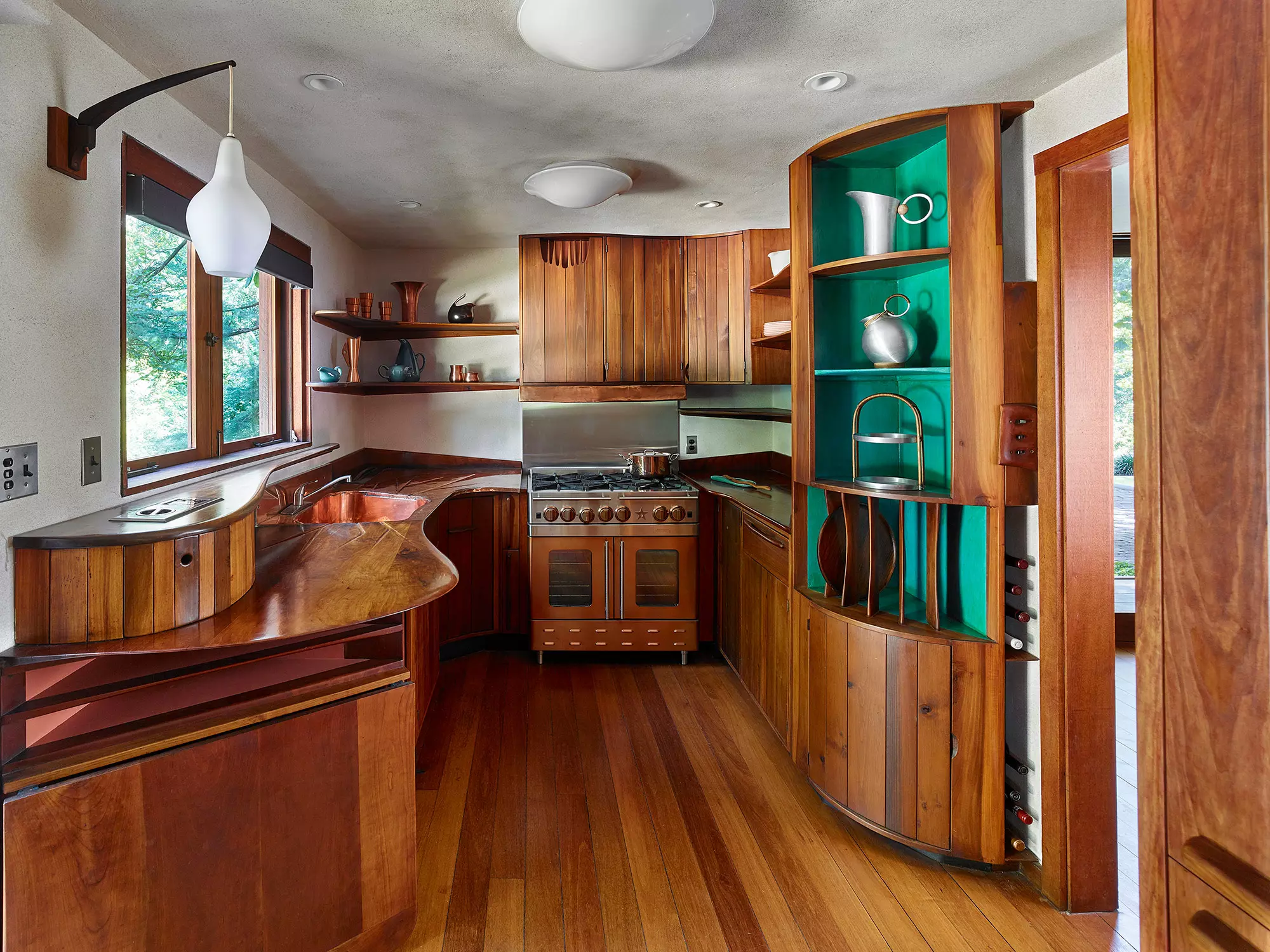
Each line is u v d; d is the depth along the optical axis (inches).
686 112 92.0
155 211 78.6
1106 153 67.9
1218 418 22.5
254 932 58.3
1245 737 21.9
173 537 57.0
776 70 80.5
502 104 89.2
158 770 53.3
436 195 128.1
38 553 54.6
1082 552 74.0
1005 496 77.3
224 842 56.6
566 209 137.6
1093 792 73.9
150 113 80.7
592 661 146.9
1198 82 22.9
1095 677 74.0
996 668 77.7
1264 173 20.7
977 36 72.1
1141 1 25.3
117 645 54.1
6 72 58.0
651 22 63.9
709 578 147.9
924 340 91.3
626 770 101.7
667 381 151.9
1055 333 74.0
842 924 71.9
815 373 89.9
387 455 173.8
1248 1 21.2
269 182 115.7
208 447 103.2
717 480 154.9
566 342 151.0
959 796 79.2
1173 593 24.5
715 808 92.2
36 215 61.5
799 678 97.9
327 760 61.9
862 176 94.7
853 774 85.3
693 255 150.8
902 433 89.6
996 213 76.1
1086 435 74.0
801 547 97.3
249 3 65.7
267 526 92.9
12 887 48.6
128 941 52.6
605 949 68.2
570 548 142.9
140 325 85.9
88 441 68.3
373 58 76.9
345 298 150.9
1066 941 70.1
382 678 65.5
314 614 60.8
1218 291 22.4
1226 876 21.8
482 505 147.9
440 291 173.2
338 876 63.1
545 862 81.0
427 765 102.8
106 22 68.1
